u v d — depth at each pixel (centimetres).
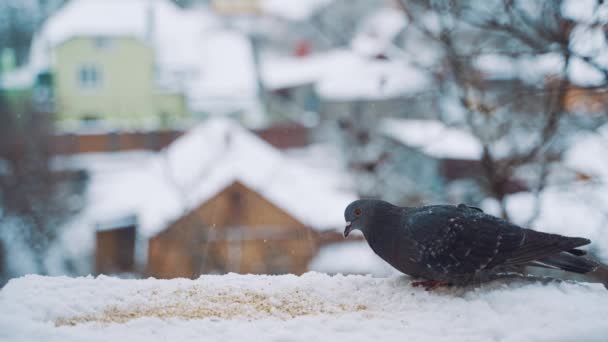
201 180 1881
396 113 1394
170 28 4034
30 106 2805
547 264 388
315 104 3597
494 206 999
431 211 388
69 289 374
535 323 314
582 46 757
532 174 957
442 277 380
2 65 3078
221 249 1484
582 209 937
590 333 296
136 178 2373
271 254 1455
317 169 2206
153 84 3753
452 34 863
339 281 400
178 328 315
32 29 3019
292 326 319
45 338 292
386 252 391
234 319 339
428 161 1244
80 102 3606
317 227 1556
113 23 3681
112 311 350
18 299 348
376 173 1240
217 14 4366
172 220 1577
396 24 1099
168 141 3238
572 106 897
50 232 1945
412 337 304
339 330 317
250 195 1666
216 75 3906
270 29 4272
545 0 762
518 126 905
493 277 389
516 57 827
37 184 2138
